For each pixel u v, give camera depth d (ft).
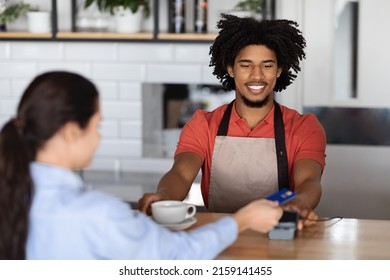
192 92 15.11
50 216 4.95
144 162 14.47
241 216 6.18
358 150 13.87
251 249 6.47
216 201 8.84
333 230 7.18
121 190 13.14
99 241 5.00
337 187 14.03
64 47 14.17
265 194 8.66
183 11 13.57
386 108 13.65
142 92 14.32
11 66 14.34
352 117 13.75
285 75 9.06
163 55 13.99
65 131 4.95
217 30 13.99
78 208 4.97
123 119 14.33
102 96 14.28
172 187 8.04
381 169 13.87
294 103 13.79
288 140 8.64
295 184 8.25
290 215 6.88
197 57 13.93
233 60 8.64
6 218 4.85
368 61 13.56
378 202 13.94
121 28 13.57
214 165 8.77
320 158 8.51
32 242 5.03
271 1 13.65
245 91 8.55
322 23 13.53
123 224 5.04
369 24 13.46
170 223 6.88
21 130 4.94
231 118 8.84
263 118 8.79
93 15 14.10
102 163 14.53
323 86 13.70
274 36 8.34
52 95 4.88
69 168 5.16
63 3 14.11
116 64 14.12
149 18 14.03
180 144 8.93
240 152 8.68
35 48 14.25
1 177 4.86
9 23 14.32
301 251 6.41
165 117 15.12
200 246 5.71
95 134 5.17
